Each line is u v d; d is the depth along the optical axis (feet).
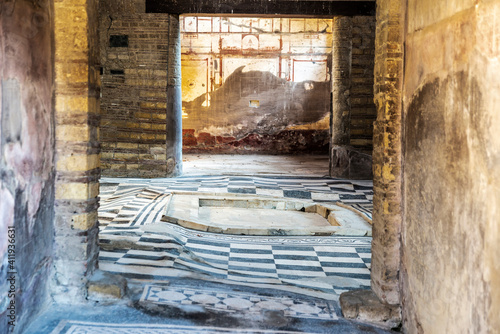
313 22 46.75
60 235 10.53
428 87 8.48
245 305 10.91
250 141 47.75
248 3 30.73
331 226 20.29
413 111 9.29
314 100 47.52
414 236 9.24
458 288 7.31
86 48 10.33
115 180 29.19
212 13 30.63
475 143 6.77
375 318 10.17
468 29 6.95
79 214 10.52
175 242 16.76
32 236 9.39
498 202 6.20
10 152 8.36
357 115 31.30
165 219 20.34
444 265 7.83
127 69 30.55
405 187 9.83
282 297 11.71
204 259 16.08
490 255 6.39
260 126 47.60
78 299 10.55
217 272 14.48
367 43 31.17
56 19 10.28
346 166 31.37
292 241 18.85
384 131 10.15
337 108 31.48
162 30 30.35
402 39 9.97
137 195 24.88
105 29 30.40
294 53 47.06
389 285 10.27
